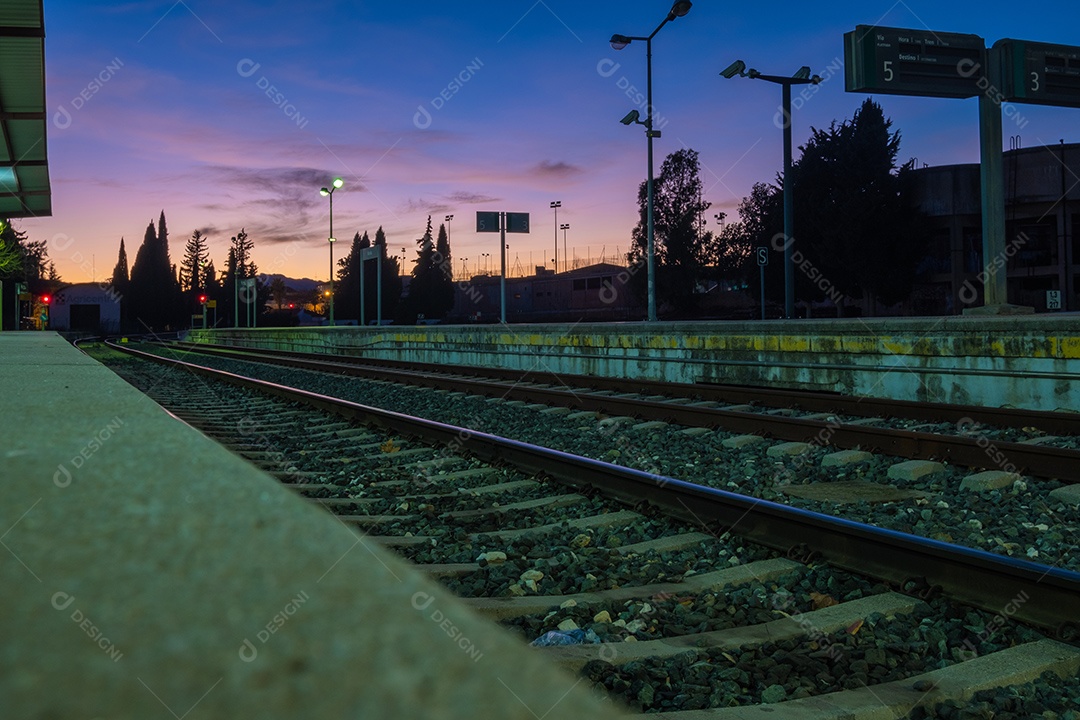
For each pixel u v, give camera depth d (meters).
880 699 2.63
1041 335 8.59
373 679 0.67
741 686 2.78
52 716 0.56
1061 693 2.73
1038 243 45.16
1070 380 8.30
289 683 0.65
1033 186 42.94
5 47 13.60
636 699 2.66
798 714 2.51
